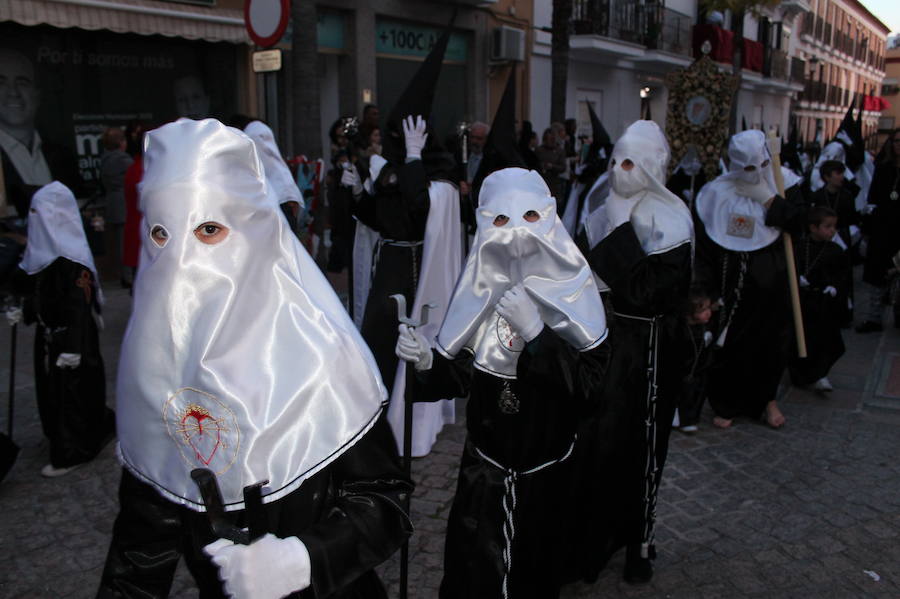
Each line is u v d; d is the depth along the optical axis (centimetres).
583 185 636
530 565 265
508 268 260
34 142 866
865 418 545
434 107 1479
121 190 860
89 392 445
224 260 159
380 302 472
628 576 341
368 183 492
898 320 788
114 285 899
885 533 387
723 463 469
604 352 257
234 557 144
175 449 162
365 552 160
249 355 160
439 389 265
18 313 449
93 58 908
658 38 2164
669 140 517
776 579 347
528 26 1670
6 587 338
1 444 412
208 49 1024
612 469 321
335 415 161
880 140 5975
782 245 505
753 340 507
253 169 167
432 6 1391
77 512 404
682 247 332
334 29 1223
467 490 262
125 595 174
